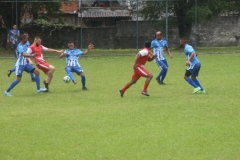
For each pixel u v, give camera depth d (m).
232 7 75.12
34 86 38.03
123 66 52.69
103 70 49.09
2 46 74.50
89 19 94.88
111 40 82.56
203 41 84.50
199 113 26.11
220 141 21.03
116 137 21.72
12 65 55.56
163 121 24.45
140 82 39.31
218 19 84.19
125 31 82.62
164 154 19.41
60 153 19.67
